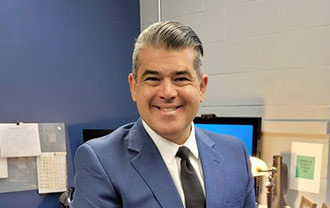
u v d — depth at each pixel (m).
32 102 1.91
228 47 1.92
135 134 0.79
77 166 0.75
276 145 1.72
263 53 1.76
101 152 0.73
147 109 0.72
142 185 0.71
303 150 1.62
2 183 1.82
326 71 1.54
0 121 1.81
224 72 1.95
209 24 2.01
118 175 0.70
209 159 0.84
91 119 2.16
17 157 1.86
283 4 1.67
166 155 0.76
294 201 1.65
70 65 2.06
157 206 0.70
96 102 2.19
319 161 1.57
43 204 1.95
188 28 0.72
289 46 1.66
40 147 1.93
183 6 2.16
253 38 1.80
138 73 0.72
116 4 2.29
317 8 1.55
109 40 2.26
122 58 2.33
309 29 1.58
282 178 1.68
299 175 1.63
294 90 1.65
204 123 1.82
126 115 2.36
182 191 0.75
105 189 0.69
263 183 1.71
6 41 1.82
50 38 1.97
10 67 1.83
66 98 2.04
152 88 0.70
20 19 1.86
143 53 0.70
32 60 1.91
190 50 0.71
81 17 2.11
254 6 1.78
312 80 1.58
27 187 1.89
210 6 2.00
